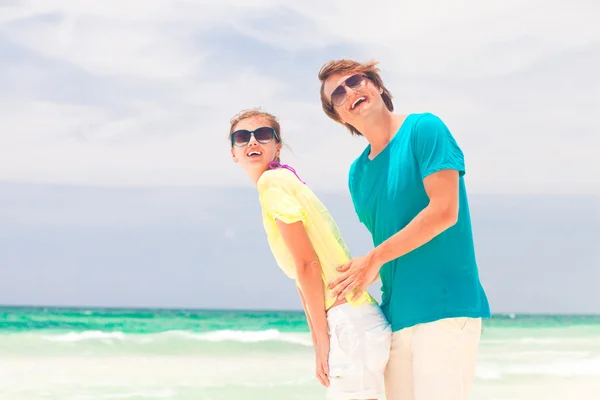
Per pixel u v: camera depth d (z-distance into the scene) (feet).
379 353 10.94
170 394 32.65
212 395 32.37
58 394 32.63
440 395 10.63
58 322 84.58
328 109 12.55
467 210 11.24
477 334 11.08
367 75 12.05
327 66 12.14
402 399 11.31
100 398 31.53
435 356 10.67
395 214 11.21
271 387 34.81
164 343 58.65
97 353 51.78
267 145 12.48
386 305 11.55
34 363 45.16
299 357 50.03
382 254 10.61
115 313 122.83
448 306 10.67
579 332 81.15
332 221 11.60
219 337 64.08
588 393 33.60
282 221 11.05
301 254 11.06
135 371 41.39
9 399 31.24
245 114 12.67
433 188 10.48
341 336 10.97
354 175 12.30
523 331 83.20
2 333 66.64
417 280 10.85
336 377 10.92
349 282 10.83
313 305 11.17
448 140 10.73
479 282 11.30
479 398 31.50
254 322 93.25
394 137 11.47
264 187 11.43
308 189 11.59
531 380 37.55
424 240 10.41
